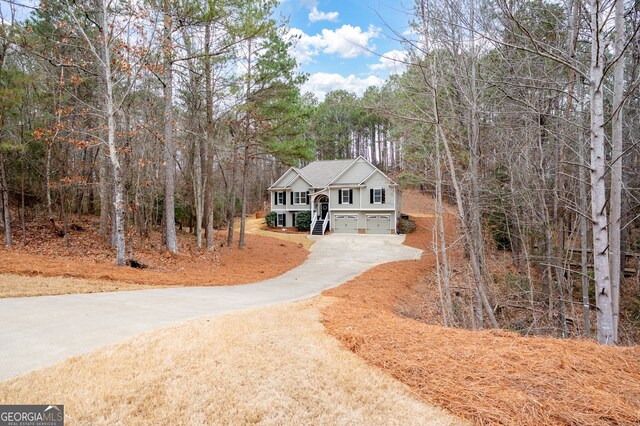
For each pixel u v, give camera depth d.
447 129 9.62
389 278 14.02
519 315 11.10
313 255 21.34
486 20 7.39
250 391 3.54
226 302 7.93
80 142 11.38
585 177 8.45
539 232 11.02
